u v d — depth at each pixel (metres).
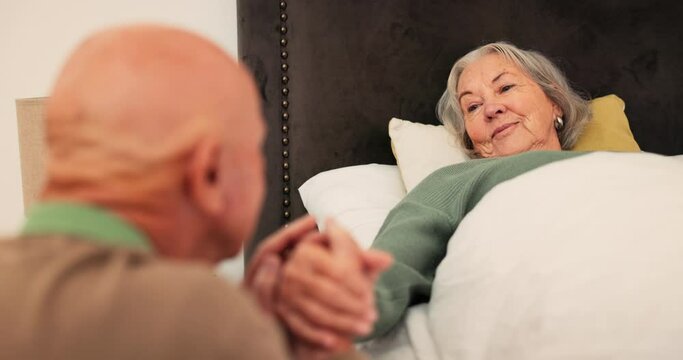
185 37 0.52
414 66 1.90
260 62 1.87
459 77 1.78
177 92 0.48
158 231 0.48
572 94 1.75
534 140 1.67
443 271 1.10
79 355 0.39
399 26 1.89
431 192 1.37
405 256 1.18
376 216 1.56
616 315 0.89
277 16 1.86
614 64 1.93
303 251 0.61
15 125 2.08
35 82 2.05
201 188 0.48
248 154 0.53
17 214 2.10
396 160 1.85
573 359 0.88
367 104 1.89
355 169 1.77
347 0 1.87
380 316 1.03
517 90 1.68
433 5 1.90
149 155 0.46
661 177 1.08
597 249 0.96
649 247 0.95
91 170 0.46
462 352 0.97
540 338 0.91
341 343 0.61
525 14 1.92
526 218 1.06
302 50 1.87
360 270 0.63
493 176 1.35
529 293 0.95
